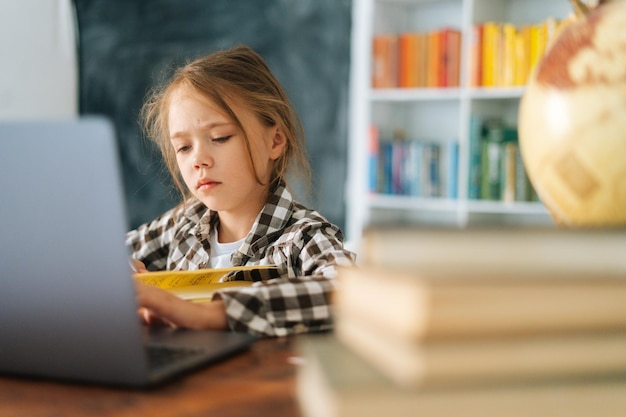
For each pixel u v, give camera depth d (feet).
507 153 10.23
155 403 1.86
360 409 1.25
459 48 10.70
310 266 3.83
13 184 1.90
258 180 4.80
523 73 10.02
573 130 1.88
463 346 1.27
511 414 1.29
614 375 1.36
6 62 10.28
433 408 1.27
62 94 10.78
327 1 11.43
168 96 5.02
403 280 1.29
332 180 11.50
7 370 2.12
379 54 11.37
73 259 1.91
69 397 1.92
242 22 11.18
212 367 2.25
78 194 1.85
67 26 10.77
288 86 11.25
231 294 2.82
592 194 1.88
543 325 1.31
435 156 10.97
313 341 1.62
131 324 1.91
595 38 1.90
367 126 11.57
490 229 1.39
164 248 5.38
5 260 2.00
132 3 11.06
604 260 1.40
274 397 1.90
